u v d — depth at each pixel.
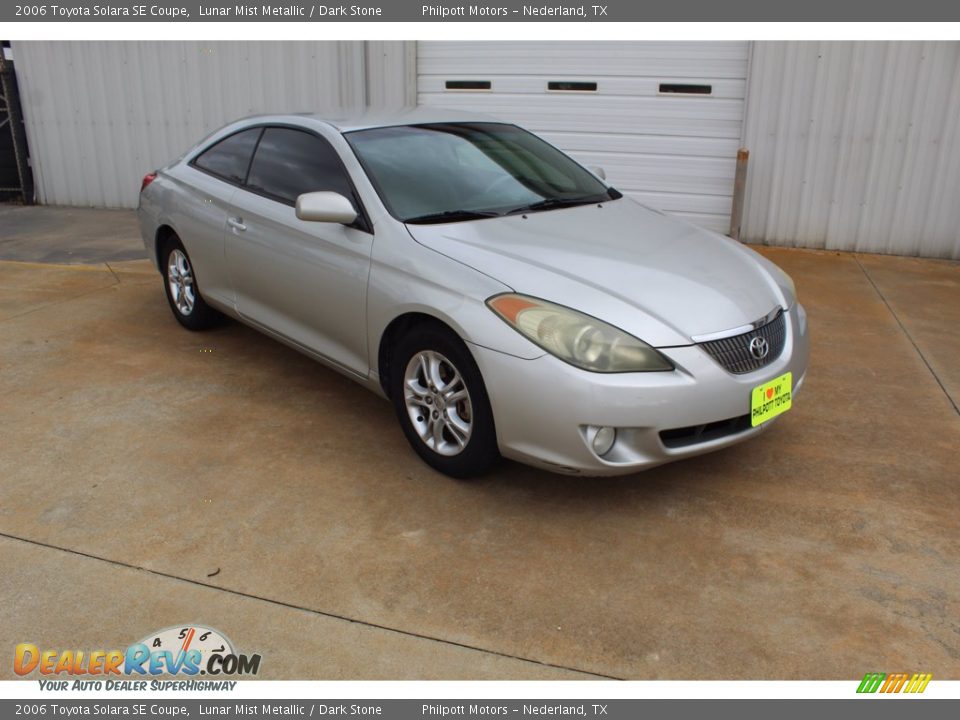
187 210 4.45
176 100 8.89
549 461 2.75
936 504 3.03
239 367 4.36
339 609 2.44
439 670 2.22
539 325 2.71
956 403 3.96
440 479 3.19
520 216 3.47
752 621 2.40
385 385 3.38
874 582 2.58
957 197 6.86
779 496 3.08
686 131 7.45
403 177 3.51
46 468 3.25
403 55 8.05
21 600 2.47
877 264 6.84
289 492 3.09
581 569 2.64
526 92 7.81
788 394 3.04
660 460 2.76
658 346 2.69
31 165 9.72
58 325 5.02
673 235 3.53
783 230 7.39
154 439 3.51
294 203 3.75
